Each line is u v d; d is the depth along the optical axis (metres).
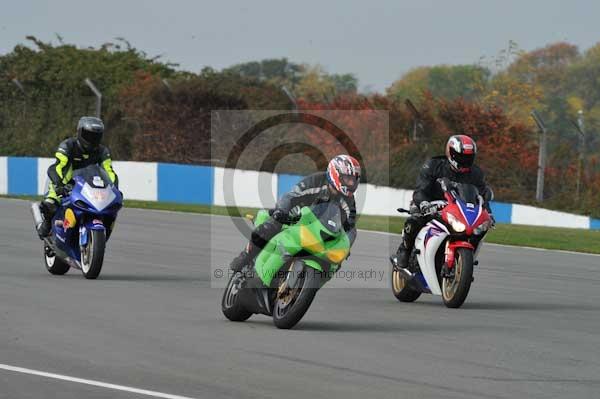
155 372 25.72
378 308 40.22
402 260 42.22
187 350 28.86
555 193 103.88
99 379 24.69
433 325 35.69
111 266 50.59
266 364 27.28
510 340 32.88
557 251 68.75
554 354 30.53
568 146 107.38
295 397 23.55
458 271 40.25
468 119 111.12
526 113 145.00
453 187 41.03
